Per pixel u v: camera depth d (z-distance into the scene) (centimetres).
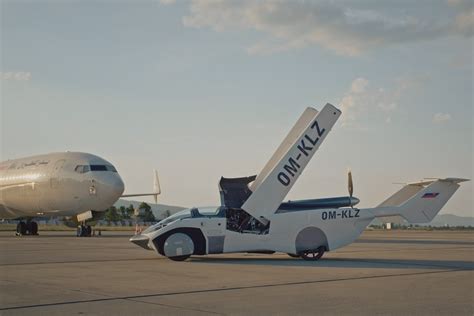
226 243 1492
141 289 935
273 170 1552
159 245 1463
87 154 3522
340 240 1555
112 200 3422
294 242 1523
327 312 731
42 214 3616
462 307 770
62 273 1184
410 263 1438
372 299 834
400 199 1603
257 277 1105
